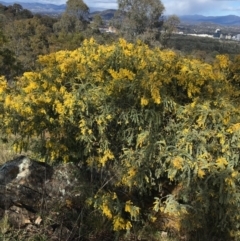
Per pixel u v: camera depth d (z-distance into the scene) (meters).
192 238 3.60
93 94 3.63
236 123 3.55
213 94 3.92
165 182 3.93
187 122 3.62
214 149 3.49
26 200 3.24
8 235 2.78
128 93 3.68
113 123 3.81
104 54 4.05
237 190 3.40
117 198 3.43
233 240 3.65
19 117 3.85
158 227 3.67
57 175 3.54
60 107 3.63
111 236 3.39
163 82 3.73
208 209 3.45
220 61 5.06
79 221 3.29
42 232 3.01
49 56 4.30
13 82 4.48
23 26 31.05
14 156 4.78
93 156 3.84
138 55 4.07
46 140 3.93
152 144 3.57
